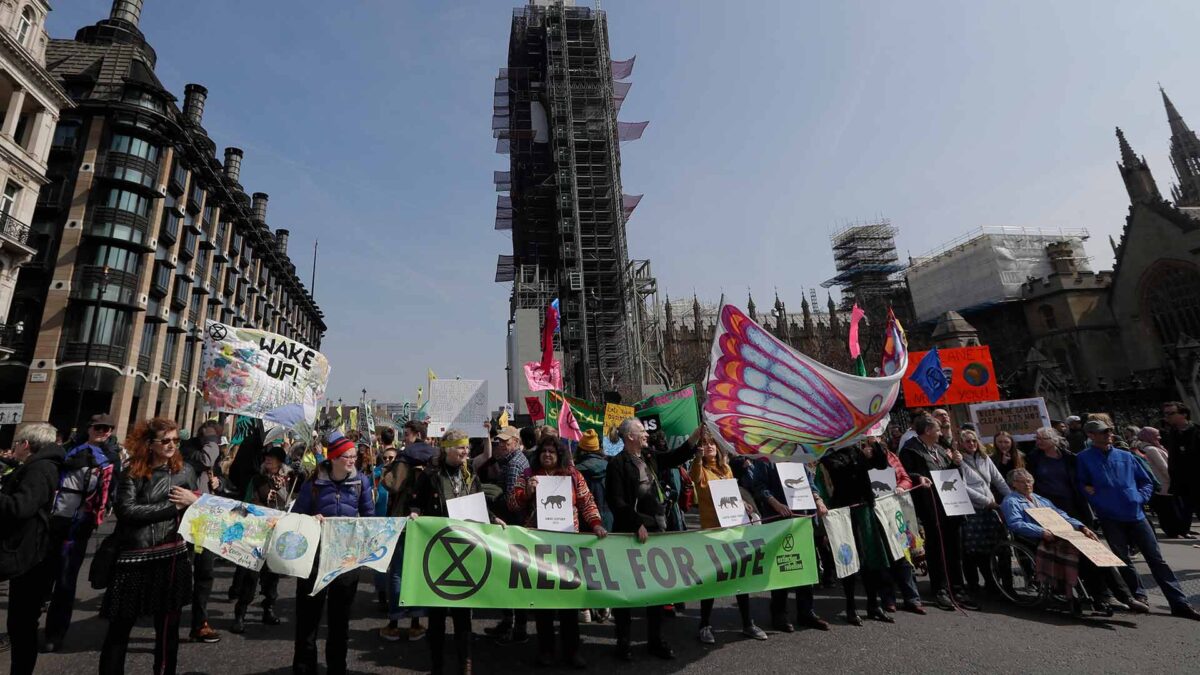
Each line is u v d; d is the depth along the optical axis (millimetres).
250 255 54438
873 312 72250
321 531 4578
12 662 4098
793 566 5707
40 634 5859
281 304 65625
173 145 37594
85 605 7129
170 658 4207
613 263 46062
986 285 58406
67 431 30984
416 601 4492
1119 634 5523
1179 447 7836
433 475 5320
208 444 6766
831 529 5934
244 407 7219
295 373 7707
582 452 6949
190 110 45250
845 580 6117
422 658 5312
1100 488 6637
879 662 4891
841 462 6516
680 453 5754
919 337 64125
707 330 84500
